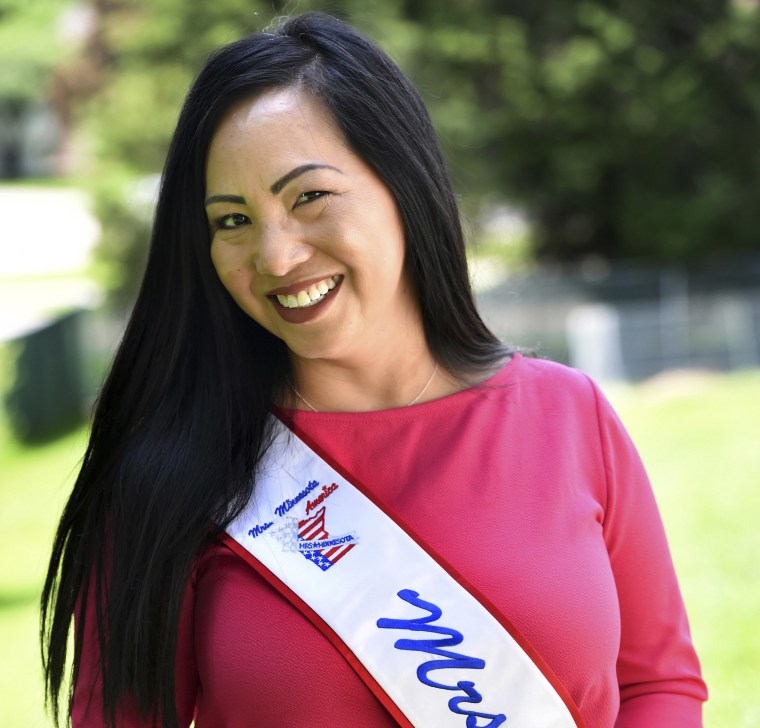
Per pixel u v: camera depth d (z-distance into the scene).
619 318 13.39
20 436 12.56
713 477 8.02
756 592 5.56
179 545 1.89
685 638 2.11
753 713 4.21
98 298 15.62
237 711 1.84
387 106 1.91
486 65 15.30
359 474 1.99
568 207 16.61
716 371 13.59
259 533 1.91
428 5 15.09
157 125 15.30
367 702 1.84
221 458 1.94
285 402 2.06
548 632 1.86
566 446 2.03
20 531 8.59
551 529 1.93
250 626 1.85
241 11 14.87
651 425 10.15
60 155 45.84
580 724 1.88
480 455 2.00
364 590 1.86
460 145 14.48
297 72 1.87
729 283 15.86
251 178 1.83
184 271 1.99
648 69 15.38
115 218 15.29
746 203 15.87
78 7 40.09
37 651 5.61
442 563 1.88
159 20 15.20
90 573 1.95
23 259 28.80
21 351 12.79
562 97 15.29
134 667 1.87
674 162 16.23
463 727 1.84
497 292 13.69
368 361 2.03
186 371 2.02
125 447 1.99
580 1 15.48
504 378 2.10
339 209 1.85
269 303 1.91
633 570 2.06
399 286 2.04
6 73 41.38
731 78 15.84
